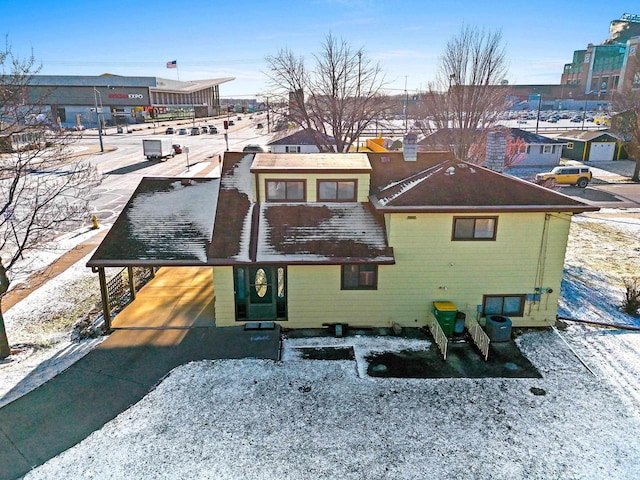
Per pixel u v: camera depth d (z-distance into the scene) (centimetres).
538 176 3744
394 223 1384
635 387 1170
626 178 4050
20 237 2281
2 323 1253
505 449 954
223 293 1420
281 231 1452
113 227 1495
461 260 1421
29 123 1528
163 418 1038
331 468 902
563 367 1259
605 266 2045
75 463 909
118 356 1283
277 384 1166
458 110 2988
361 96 3962
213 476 880
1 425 1009
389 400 1107
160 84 10725
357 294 1447
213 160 5281
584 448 958
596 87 15450
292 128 5025
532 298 1459
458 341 1397
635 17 15950
